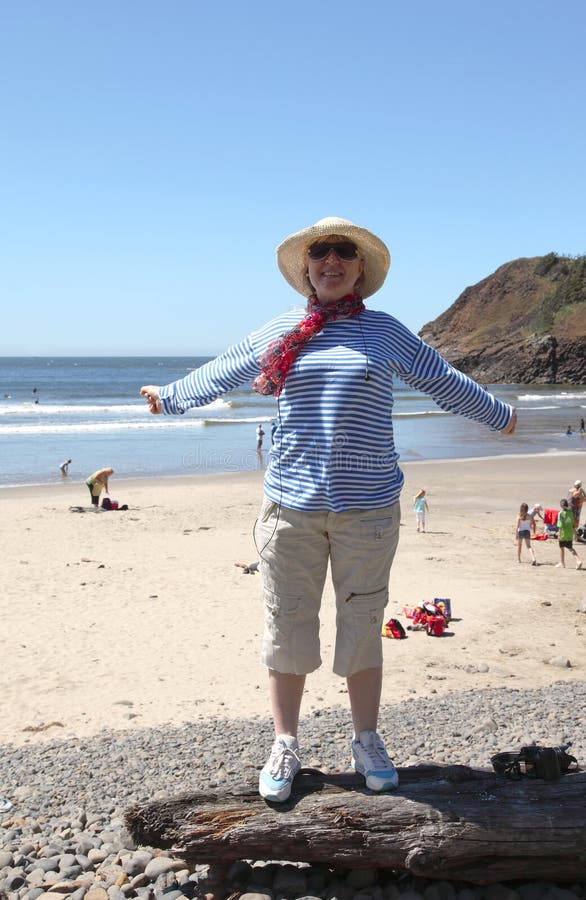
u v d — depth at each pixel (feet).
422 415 192.13
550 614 40.11
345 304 10.36
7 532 60.59
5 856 12.17
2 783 19.07
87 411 185.06
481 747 19.39
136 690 29.04
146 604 41.16
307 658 10.53
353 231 10.28
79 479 92.02
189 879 10.78
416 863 9.41
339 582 10.32
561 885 9.84
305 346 10.13
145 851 11.79
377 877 10.07
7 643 34.50
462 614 39.99
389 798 9.91
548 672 30.91
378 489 10.07
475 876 9.55
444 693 27.86
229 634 36.24
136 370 498.69
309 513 10.02
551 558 54.13
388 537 10.17
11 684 29.50
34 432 139.74
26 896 10.75
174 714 26.55
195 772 19.24
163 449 119.03
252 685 29.71
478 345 464.65
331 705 26.81
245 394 242.99
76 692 28.76
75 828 14.73
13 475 93.97
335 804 9.89
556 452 122.11
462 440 140.15
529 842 9.37
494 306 521.24
